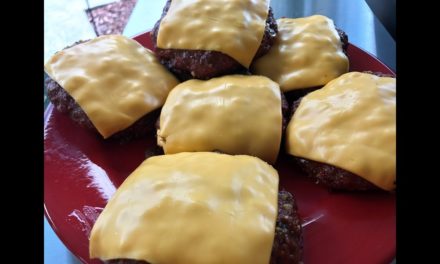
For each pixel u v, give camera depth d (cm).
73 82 29
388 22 35
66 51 31
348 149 24
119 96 29
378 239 23
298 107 28
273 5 41
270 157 26
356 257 23
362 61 32
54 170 28
